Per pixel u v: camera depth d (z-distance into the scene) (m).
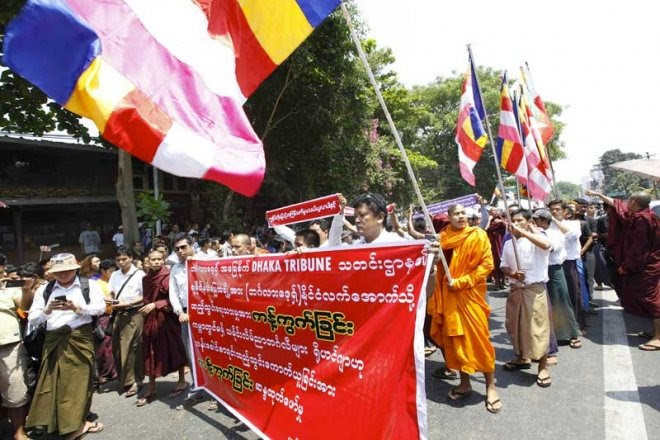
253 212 20.97
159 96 2.34
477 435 3.27
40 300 3.84
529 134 7.03
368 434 2.45
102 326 5.29
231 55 2.73
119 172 11.69
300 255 2.93
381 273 2.51
